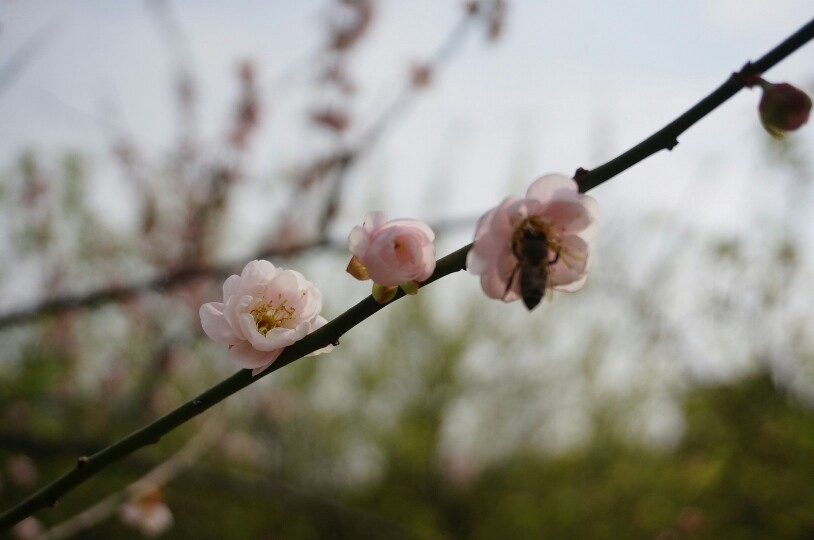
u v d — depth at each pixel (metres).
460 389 9.33
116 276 6.25
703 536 7.26
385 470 9.29
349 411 9.16
